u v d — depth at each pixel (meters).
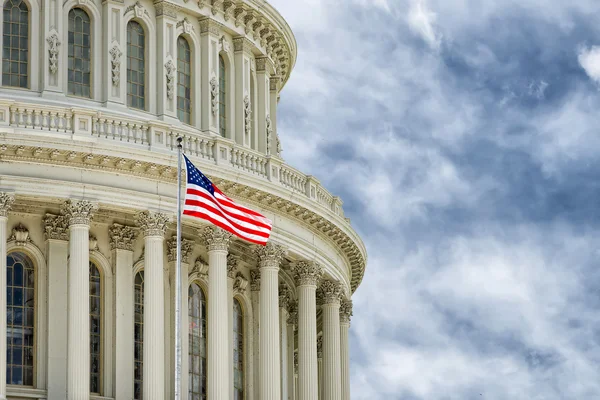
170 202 77.44
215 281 79.19
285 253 82.69
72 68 79.94
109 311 78.44
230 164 80.44
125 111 80.19
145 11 82.44
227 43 86.25
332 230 86.25
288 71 94.06
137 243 79.81
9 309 76.69
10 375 75.88
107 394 77.25
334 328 88.25
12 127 74.62
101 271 79.06
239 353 84.31
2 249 74.19
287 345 89.06
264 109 88.81
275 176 82.81
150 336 76.38
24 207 77.25
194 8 84.19
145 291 76.88
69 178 75.44
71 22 80.44
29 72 78.81
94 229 79.06
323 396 87.75
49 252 77.38
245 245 83.00
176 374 68.00
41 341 76.56
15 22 79.38
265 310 81.50
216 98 84.50
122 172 76.44
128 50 81.69
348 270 92.62
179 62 83.62
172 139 78.50
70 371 74.19
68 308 75.50
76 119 75.94
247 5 86.12
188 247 81.50
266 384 80.88
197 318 81.75
